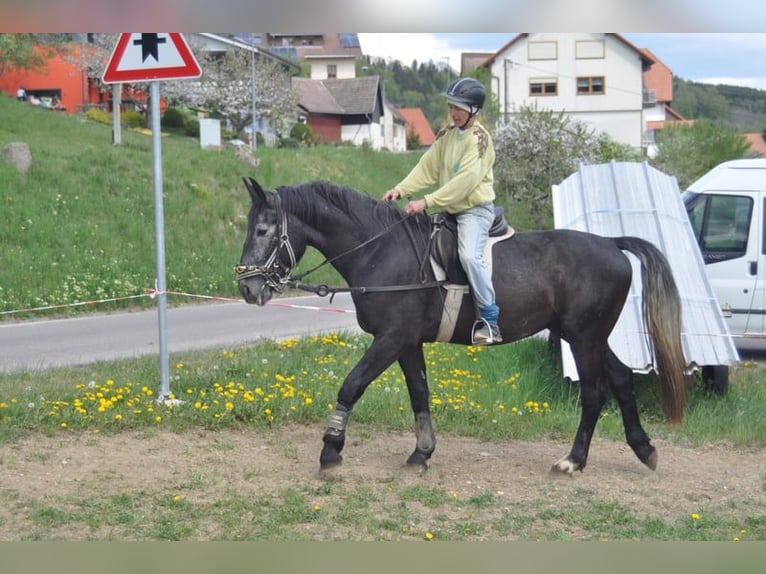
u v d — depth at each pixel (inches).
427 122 3887.8
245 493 257.6
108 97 1782.7
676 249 452.1
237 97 1754.4
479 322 276.2
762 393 428.1
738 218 551.8
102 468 275.1
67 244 737.0
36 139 1066.7
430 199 268.5
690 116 3757.4
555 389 410.0
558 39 2239.2
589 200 488.7
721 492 280.4
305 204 274.5
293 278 277.9
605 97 2246.6
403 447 318.3
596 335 289.4
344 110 2625.5
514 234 292.2
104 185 864.9
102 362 438.0
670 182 514.3
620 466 307.0
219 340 548.4
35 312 629.0
